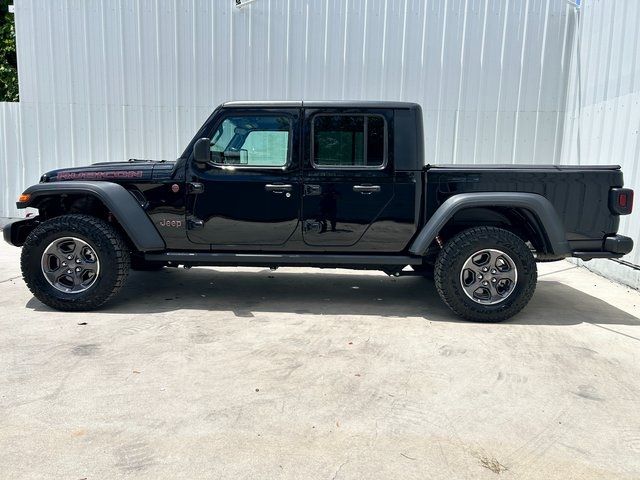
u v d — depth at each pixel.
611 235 4.35
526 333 4.18
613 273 6.17
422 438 2.59
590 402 3.01
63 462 2.32
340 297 5.21
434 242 4.61
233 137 4.48
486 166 4.55
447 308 4.87
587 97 7.00
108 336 3.92
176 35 7.56
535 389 3.16
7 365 3.36
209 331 4.09
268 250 4.60
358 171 4.41
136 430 2.60
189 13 7.50
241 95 7.64
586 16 7.05
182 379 3.20
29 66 7.73
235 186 4.45
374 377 3.29
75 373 3.25
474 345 3.88
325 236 4.51
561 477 2.30
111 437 2.53
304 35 7.48
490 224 4.60
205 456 2.39
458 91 7.55
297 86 7.58
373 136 4.43
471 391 3.12
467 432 2.66
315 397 3.00
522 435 2.64
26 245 4.39
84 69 7.70
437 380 3.26
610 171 4.31
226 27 7.51
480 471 2.33
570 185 4.32
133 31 7.58
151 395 2.98
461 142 7.67
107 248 4.39
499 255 4.36
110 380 3.16
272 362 3.49
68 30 7.62
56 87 7.77
